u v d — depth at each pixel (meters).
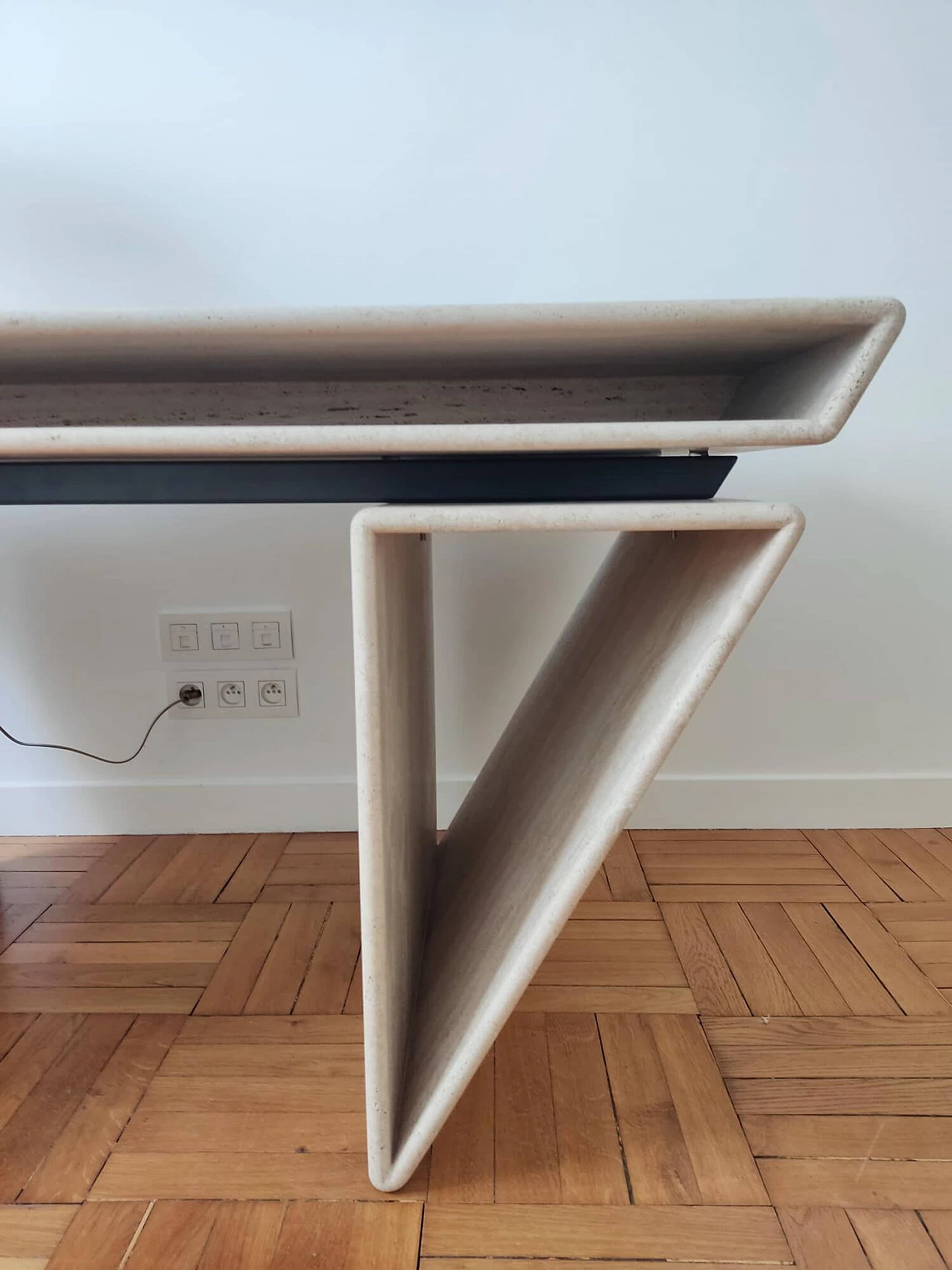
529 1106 0.72
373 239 1.14
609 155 1.12
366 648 0.54
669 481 0.61
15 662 1.25
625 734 0.60
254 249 1.14
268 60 1.09
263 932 1.02
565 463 0.61
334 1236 0.60
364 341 0.52
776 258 1.15
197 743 1.29
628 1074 0.77
